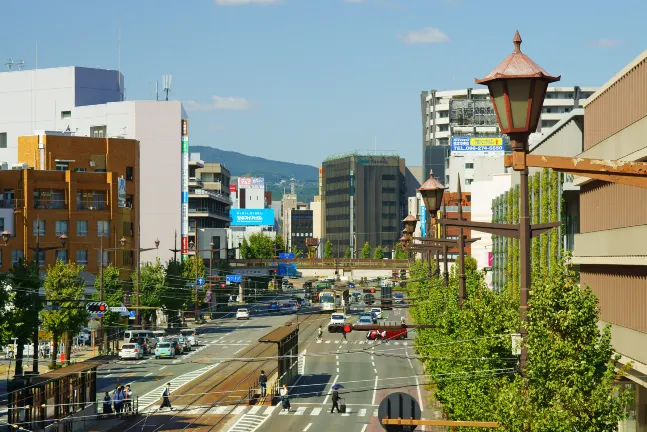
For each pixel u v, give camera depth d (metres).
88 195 132.62
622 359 46.06
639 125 42.53
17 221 125.38
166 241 180.12
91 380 65.25
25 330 80.62
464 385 39.25
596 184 52.16
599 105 51.22
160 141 180.75
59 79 191.62
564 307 28.14
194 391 78.06
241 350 107.00
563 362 27.45
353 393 77.25
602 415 27.12
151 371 90.81
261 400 73.62
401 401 26.12
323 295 173.50
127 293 123.81
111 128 182.62
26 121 193.38
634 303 44.22
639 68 43.12
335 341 117.06
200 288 151.12
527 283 24.69
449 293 54.97
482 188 134.00
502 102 21.22
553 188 68.50
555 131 70.62
